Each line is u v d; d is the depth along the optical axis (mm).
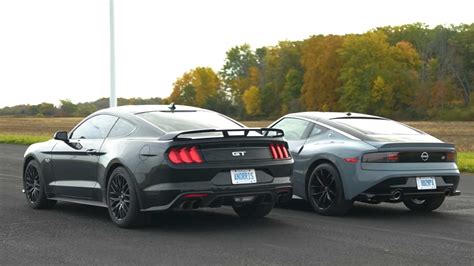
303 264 5504
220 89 143125
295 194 8852
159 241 6512
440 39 114500
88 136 8117
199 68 142625
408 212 8766
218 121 7809
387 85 103375
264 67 136875
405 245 6355
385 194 7914
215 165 6906
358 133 8328
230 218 8047
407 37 123062
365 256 5832
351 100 106125
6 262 5586
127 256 5820
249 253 5941
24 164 9047
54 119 113000
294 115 9430
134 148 7172
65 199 8297
